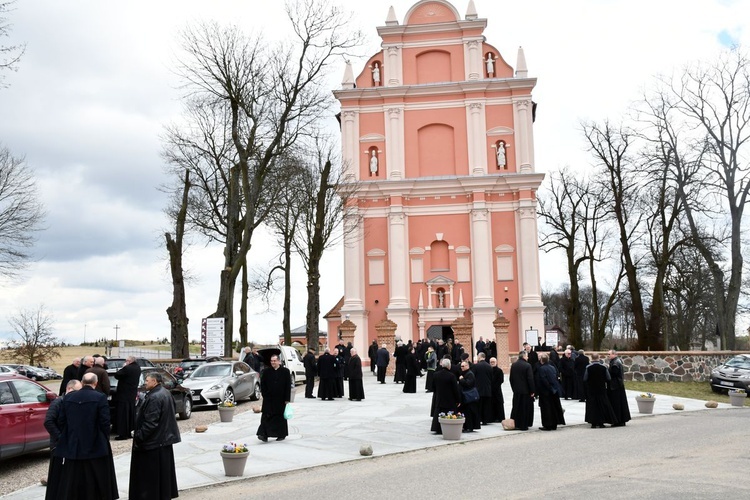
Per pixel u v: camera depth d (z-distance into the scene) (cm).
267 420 1517
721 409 2183
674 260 4553
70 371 1714
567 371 2439
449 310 4641
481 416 1791
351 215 4466
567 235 5253
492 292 4653
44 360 6288
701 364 3159
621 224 4409
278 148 3362
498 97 4856
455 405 1583
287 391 1529
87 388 900
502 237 4734
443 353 3372
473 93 4831
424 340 3584
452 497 938
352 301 4647
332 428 1717
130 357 1673
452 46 4941
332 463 1262
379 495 968
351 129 4894
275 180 3766
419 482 1053
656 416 1973
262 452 1383
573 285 5206
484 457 1276
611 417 1717
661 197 4069
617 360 1764
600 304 8638
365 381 3309
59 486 871
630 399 2448
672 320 5575
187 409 1986
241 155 3219
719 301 3869
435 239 4775
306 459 1302
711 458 1177
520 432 1645
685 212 4097
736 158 3734
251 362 2781
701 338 6456
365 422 1825
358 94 4903
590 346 7844
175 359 3216
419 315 4662
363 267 4766
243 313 4138
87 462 879
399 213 4750
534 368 1734
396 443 1481
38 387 1372
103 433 895
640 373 3183
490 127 4844
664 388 2892
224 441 1544
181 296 3512
